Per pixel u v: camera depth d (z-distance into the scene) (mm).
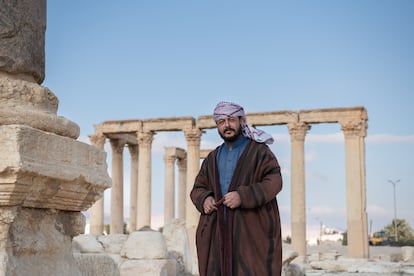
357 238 42656
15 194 4922
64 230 5910
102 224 47562
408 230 101125
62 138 5441
